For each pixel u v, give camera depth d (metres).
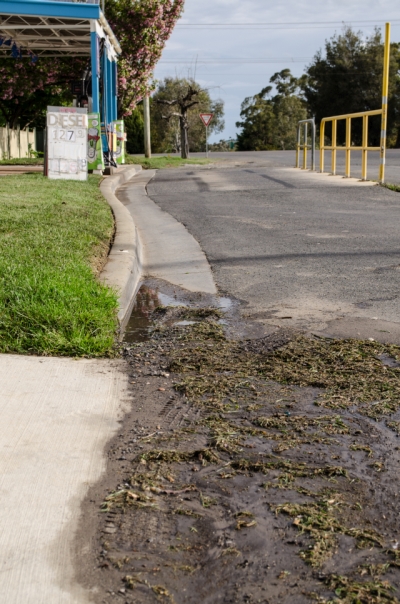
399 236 7.80
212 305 5.24
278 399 3.37
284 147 67.88
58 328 4.15
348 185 13.27
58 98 30.59
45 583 2.01
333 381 3.56
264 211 10.10
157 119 59.38
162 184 14.83
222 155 34.59
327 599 1.92
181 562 2.10
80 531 2.26
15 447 2.83
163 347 4.21
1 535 2.23
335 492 2.48
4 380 3.53
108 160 17.73
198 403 3.33
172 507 2.41
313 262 6.57
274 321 4.71
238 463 2.70
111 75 20.67
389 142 56.72
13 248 5.80
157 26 26.20
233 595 1.95
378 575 2.02
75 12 16.62
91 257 5.93
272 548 2.16
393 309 4.91
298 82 69.88
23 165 20.59
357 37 57.44
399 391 3.41
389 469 2.65
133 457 2.78
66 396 3.38
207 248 7.45
